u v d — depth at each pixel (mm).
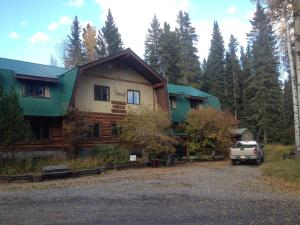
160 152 29391
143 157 29391
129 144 30422
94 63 29516
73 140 26812
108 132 31141
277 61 55656
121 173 22688
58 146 27875
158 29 66750
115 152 27641
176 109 37281
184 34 65750
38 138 27562
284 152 35719
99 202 12188
